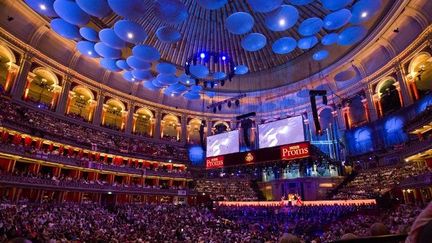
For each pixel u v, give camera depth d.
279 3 14.76
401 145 28.22
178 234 20.72
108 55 19.86
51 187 26.23
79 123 34.78
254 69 43.81
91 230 18.84
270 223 26.53
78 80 35.75
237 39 37.50
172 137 46.53
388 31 29.39
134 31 15.96
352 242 1.94
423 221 1.14
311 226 23.88
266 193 37.66
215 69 41.78
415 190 24.03
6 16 26.47
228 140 21.69
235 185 39.53
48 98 34.12
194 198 37.69
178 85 26.81
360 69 35.06
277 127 19.41
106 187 31.62
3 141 25.53
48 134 29.00
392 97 32.22
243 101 47.06
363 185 29.53
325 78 39.00
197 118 47.81
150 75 22.64
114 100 40.47
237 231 23.56
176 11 15.41
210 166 22.12
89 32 18.28
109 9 15.48
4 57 28.23
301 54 39.47
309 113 41.69
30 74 30.28
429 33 25.25
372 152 31.88
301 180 34.59
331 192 31.72
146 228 22.47
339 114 37.91
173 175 39.19
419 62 28.22
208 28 35.94
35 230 16.39
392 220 17.94
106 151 34.97
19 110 27.73
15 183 23.28
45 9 18.39
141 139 41.62
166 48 38.25
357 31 19.20
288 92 43.38
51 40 31.22
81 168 31.11
